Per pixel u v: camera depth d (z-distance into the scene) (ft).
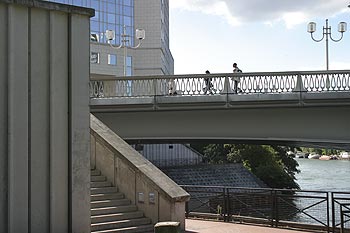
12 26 34.06
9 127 33.78
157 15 260.42
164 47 287.28
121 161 48.16
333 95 66.69
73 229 36.09
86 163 37.19
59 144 36.09
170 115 75.87
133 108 74.18
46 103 35.73
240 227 45.73
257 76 70.03
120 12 252.83
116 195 47.26
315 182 223.71
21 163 34.30
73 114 36.60
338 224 45.73
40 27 35.53
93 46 237.04
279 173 198.90
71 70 36.68
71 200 36.17
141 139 77.66
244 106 70.33
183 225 44.04
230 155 216.74
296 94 67.92
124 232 42.14
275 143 78.18
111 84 75.56
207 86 71.87
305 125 70.90
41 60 35.53
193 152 214.07
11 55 33.96
